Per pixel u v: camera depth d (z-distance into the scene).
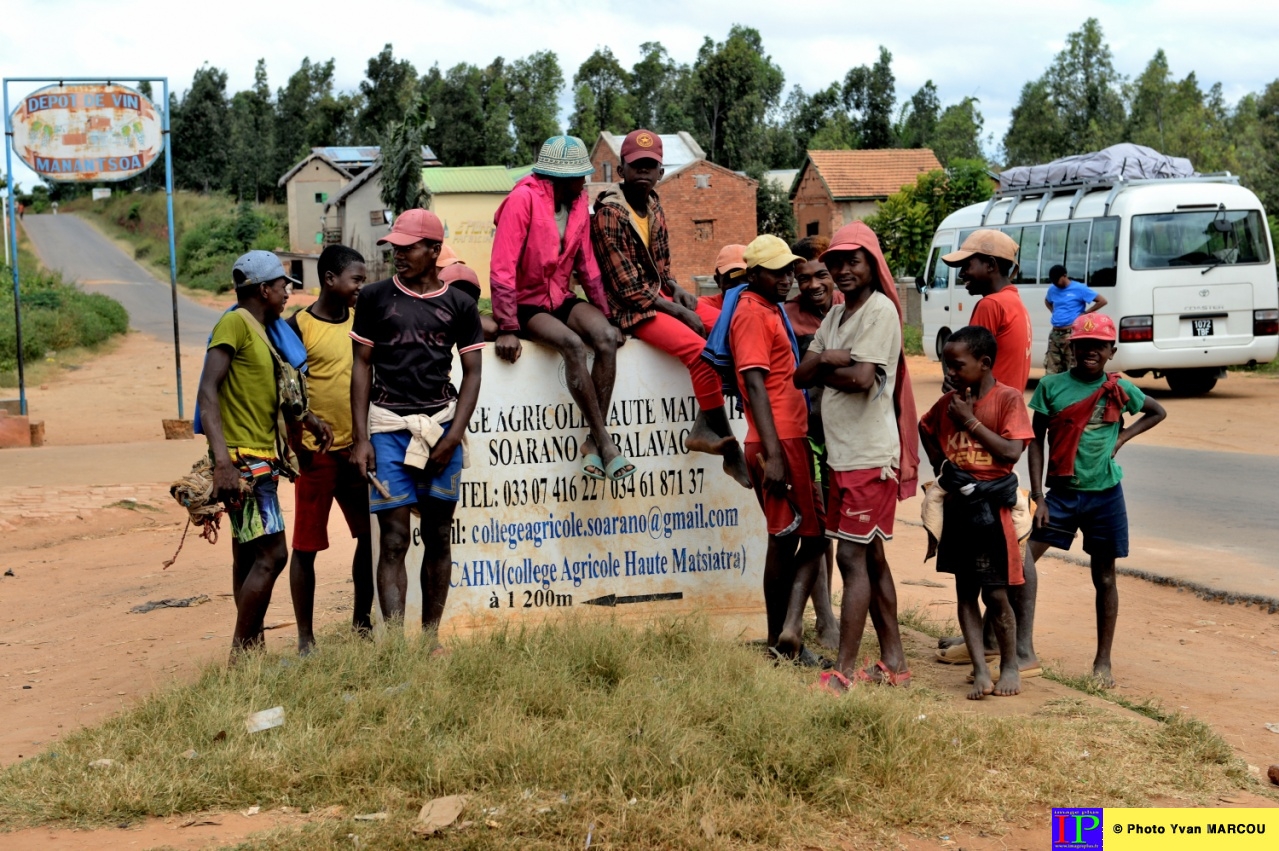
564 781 3.98
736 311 5.37
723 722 4.37
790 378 5.47
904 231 36.03
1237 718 5.15
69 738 4.58
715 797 3.86
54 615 7.71
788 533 5.48
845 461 5.10
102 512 11.59
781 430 5.43
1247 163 37.84
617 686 4.77
